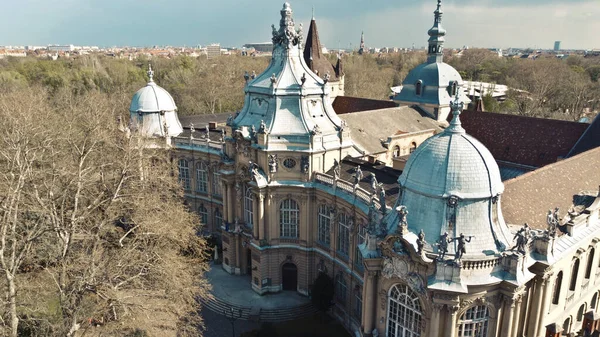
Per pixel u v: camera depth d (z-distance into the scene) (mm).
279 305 73812
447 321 42125
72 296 54094
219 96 191375
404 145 99562
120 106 145375
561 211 56844
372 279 47375
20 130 77125
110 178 77812
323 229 72188
